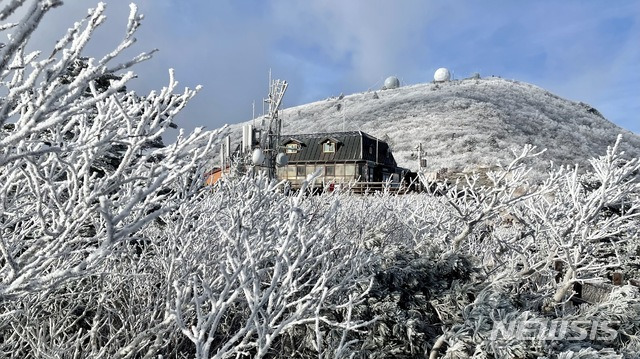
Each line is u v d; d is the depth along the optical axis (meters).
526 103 78.94
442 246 5.52
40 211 1.65
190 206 3.75
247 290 2.13
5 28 1.33
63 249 1.88
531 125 66.19
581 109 84.50
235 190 4.39
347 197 8.79
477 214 5.49
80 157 2.00
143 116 1.83
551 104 81.44
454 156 53.88
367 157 34.75
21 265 1.66
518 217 6.21
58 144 1.82
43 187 1.84
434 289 4.58
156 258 4.26
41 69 1.23
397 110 77.19
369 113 79.69
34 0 1.08
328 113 89.50
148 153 1.97
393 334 4.12
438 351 4.11
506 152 54.22
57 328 4.08
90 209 1.72
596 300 6.39
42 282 1.53
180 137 2.01
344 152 34.50
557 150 57.84
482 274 5.12
